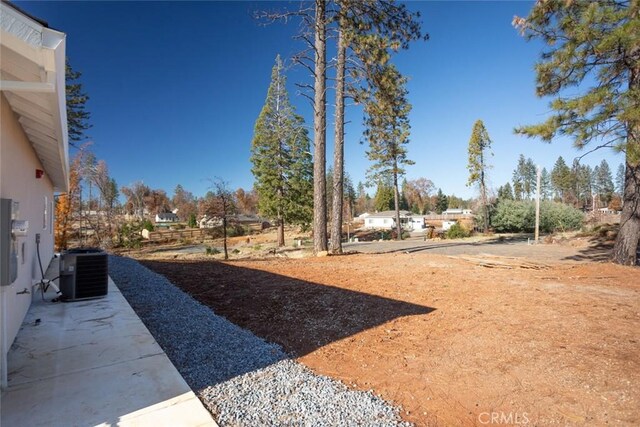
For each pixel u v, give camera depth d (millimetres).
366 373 3031
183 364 3121
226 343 3646
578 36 7297
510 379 2852
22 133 4133
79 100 20953
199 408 2330
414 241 25047
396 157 28594
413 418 2332
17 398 2387
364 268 8484
